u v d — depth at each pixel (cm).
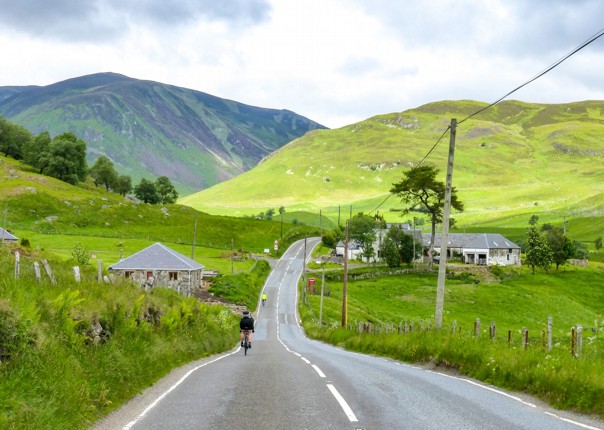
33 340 1077
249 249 15762
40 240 12594
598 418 1091
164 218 17762
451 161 2608
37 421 860
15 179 17838
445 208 2617
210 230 17225
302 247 16388
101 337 1529
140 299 1973
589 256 16912
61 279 1836
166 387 1411
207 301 8181
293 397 1233
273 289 10500
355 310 8450
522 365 1500
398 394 1277
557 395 1245
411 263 12244
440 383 1481
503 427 959
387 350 2602
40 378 1002
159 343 1908
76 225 15562
